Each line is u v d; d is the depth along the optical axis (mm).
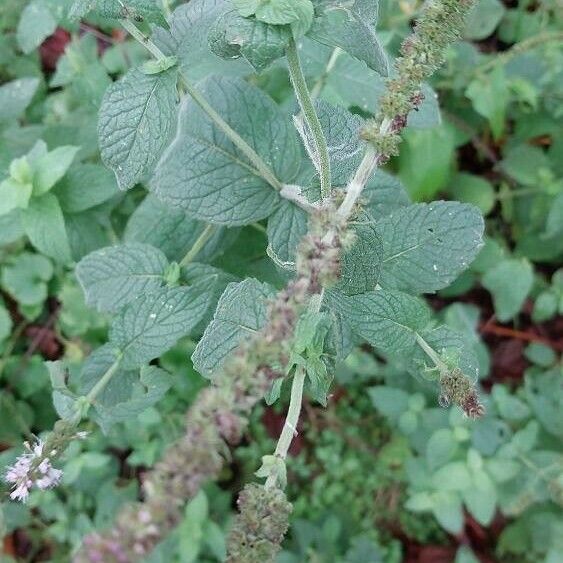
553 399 324
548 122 352
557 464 291
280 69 305
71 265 290
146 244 236
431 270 216
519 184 362
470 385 194
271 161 223
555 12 357
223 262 259
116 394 228
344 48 162
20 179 260
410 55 163
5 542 335
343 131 225
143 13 179
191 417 112
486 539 337
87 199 276
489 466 291
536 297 353
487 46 378
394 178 240
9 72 353
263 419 350
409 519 337
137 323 224
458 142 350
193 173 219
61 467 301
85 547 103
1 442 333
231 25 155
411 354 209
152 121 190
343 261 183
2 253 337
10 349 341
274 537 139
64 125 305
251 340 123
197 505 298
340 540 328
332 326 199
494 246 334
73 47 313
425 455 305
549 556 287
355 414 346
